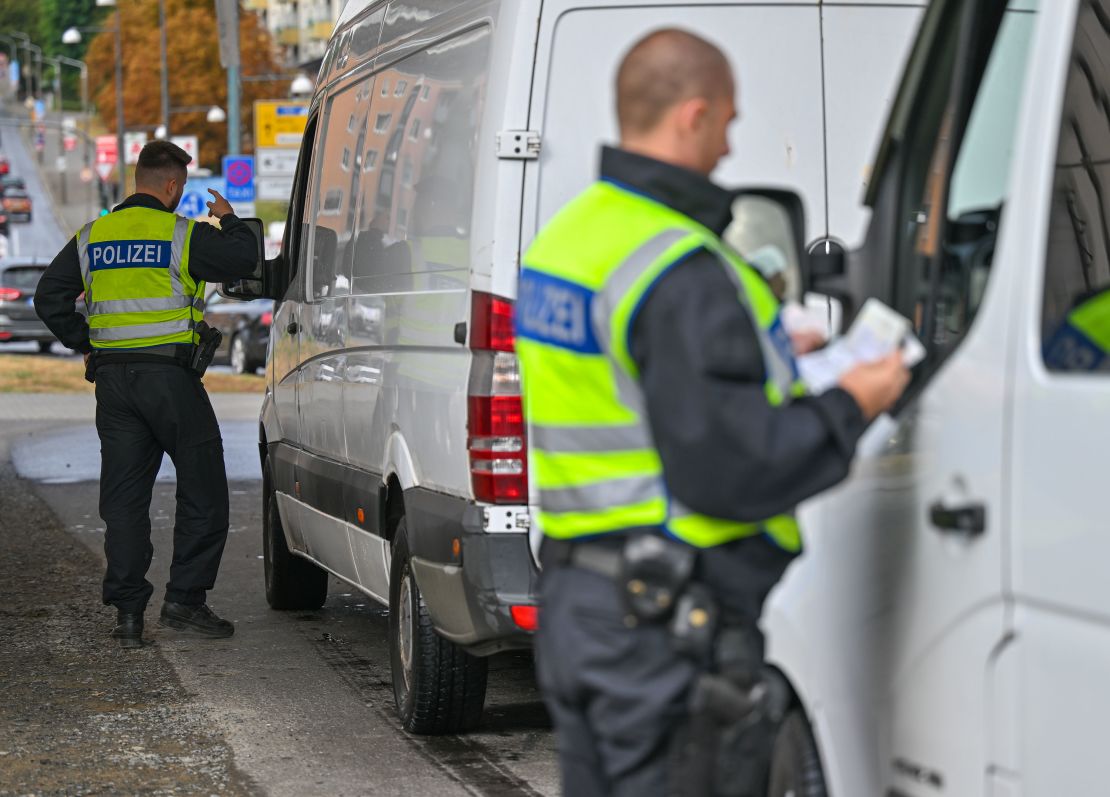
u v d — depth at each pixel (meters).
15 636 10.67
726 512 3.73
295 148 34.34
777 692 4.04
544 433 4.02
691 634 3.81
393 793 7.09
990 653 4.05
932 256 4.69
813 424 3.76
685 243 3.78
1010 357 4.02
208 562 10.63
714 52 3.96
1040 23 4.20
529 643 6.98
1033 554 3.90
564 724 4.14
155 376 10.32
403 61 8.46
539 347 4.02
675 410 3.69
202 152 101.75
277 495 11.22
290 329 10.69
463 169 7.31
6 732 8.19
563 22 6.96
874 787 4.47
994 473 4.04
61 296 10.57
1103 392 3.70
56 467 20.75
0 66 199.38
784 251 4.27
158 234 10.39
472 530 6.99
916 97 4.71
